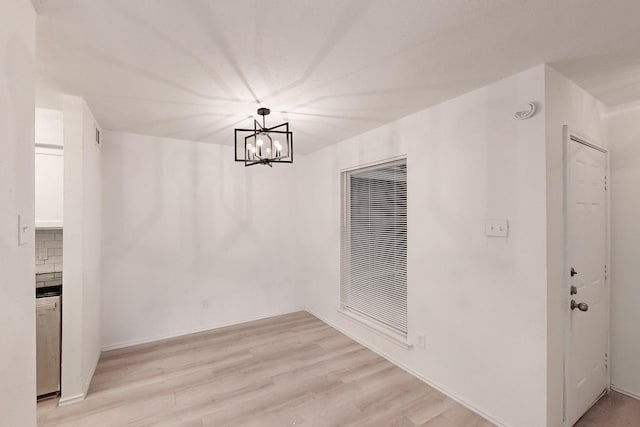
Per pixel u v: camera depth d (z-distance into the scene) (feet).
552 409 6.00
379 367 9.27
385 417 6.96
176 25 4.71
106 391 8.02
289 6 4.27
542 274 5.93
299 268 14.83
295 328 12.53
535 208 6.04
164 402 7.55
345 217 12.23
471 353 7.22
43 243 9.41
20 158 3.88
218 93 7.31
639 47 5.34
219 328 12.60
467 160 7.31
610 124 8.05
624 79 6.56
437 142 8.07
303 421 6.85
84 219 7.80
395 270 9.76
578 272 6.82
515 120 6.37
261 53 5.54
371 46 5.32
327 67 6.07
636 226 7.68
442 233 7.94
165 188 11.65
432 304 8.23
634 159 7.69
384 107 8.30
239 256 13.24
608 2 4.16
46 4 4.18
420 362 8.59
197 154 12.28
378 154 10.11
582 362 6.98
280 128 10.25
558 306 6.16
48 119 8.36
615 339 8.00
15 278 3.75
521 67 6.08
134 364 9.48
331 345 10.87
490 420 6.78
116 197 10.77
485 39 5.11
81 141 7.60
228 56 5.65
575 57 5.68
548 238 5.92
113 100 7.74
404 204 9.43
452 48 5.39
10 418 3.62
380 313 10.38
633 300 7.72
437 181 8.08
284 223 14.42
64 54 5.55
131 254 11.03
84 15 4.44
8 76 3.53
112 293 10.69
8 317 3.56
